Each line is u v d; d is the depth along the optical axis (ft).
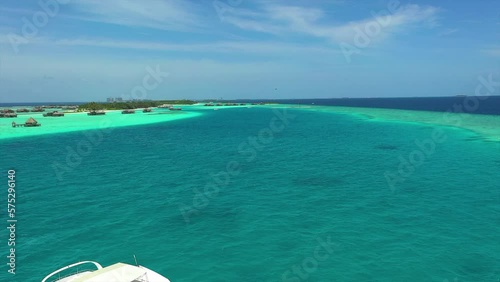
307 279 50.83
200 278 51.65
